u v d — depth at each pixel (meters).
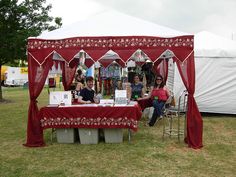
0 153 7.25
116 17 8.70
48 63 7.70
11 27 16.88
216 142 8.15
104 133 7.96
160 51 7.42
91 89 9.18
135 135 8.77
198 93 11.91
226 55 11.73
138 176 5.73
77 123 7.70
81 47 7.48
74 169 6.11
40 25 17.78
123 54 7.43
